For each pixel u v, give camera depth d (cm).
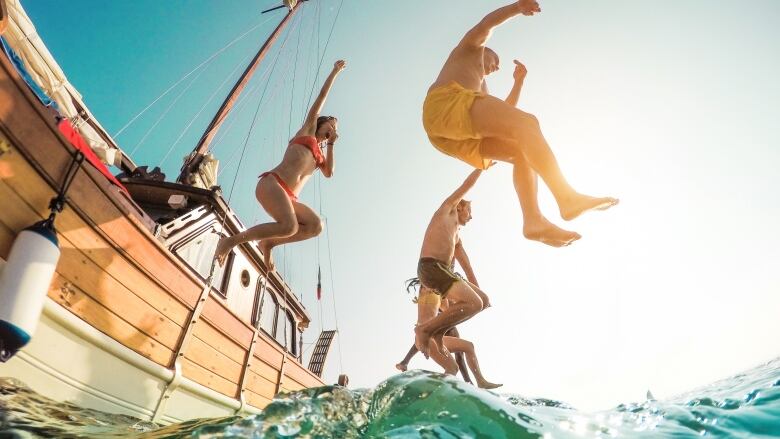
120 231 313
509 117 279
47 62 529
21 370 252
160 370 343
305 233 428
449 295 439
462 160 345
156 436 185
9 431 173
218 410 426
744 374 396
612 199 248
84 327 281
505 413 167
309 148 438
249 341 487
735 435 176
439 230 467
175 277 367
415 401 174
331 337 934
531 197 312
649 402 261
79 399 281
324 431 152
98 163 338
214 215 486
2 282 227
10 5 487
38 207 257
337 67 470
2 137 233
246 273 552
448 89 316
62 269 270
